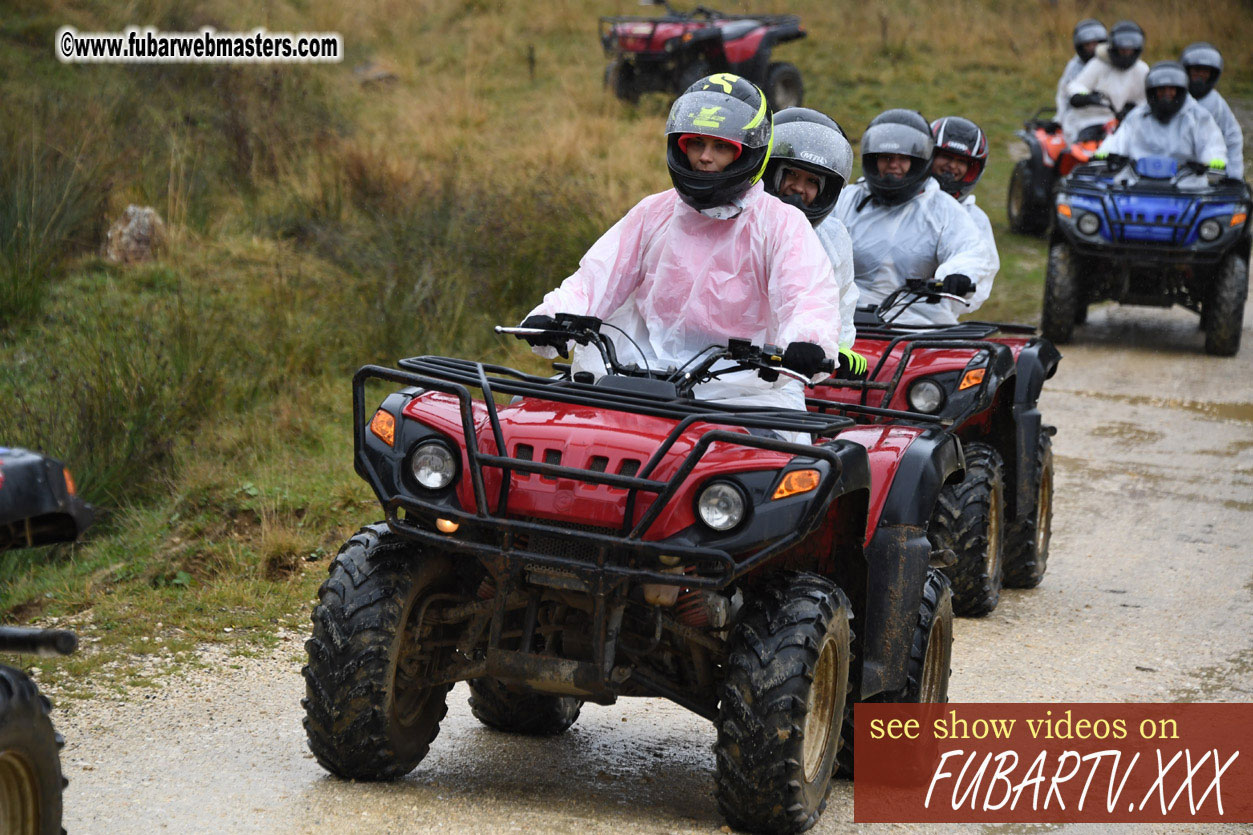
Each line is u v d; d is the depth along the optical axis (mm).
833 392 13758
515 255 23562
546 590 8539
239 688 10883
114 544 14719
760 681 8109
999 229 38219
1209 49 29578
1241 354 29250
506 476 8234
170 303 21312
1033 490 15117
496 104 40938
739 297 9750
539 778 9453
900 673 9617
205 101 31250
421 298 21438
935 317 15422
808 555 9438
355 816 8289
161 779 8828
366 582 8609
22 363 18859
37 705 6301
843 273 11914
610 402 8430
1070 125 37688
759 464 8172
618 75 42469
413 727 9016
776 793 8148
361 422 8734
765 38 42219
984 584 14023
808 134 11680
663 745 10469
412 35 47531
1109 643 13508
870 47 53281
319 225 25484
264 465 16281
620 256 9969
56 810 6441
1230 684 12336
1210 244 27781
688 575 8039
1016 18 58594
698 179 9336
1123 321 32844
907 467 10016
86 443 16266
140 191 25359
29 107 26969
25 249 21609
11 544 6391
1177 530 17891
